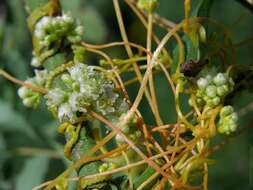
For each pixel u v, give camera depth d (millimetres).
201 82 145
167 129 156
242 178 292
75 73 140
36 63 150
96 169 141
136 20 280
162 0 295
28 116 208
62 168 208
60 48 148
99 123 142
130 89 244
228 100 151
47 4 150
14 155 208
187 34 151
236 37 302
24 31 225
